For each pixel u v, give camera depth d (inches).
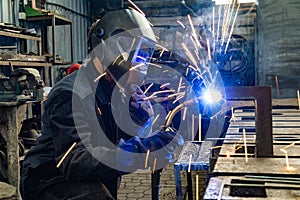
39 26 217.6
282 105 123.0
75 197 55.3
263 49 195.2
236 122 87.7
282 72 184.5
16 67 173.2
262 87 52.9
